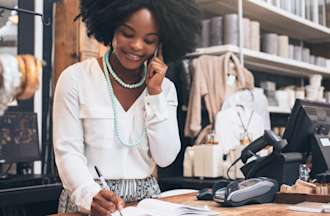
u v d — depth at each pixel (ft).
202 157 7.84
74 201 3.54
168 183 7.93
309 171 5.03
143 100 4.21
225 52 8.74
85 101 3.96
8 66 1.54
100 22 4.15
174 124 4.22
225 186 4.35
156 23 3.93
